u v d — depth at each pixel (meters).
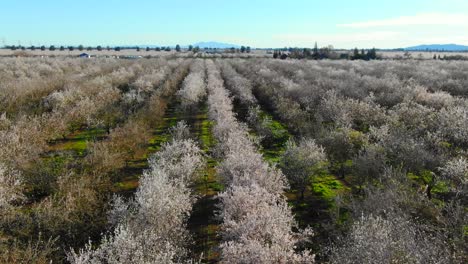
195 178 19.64
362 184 19.45
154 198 14.07
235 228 12.84
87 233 14.79
